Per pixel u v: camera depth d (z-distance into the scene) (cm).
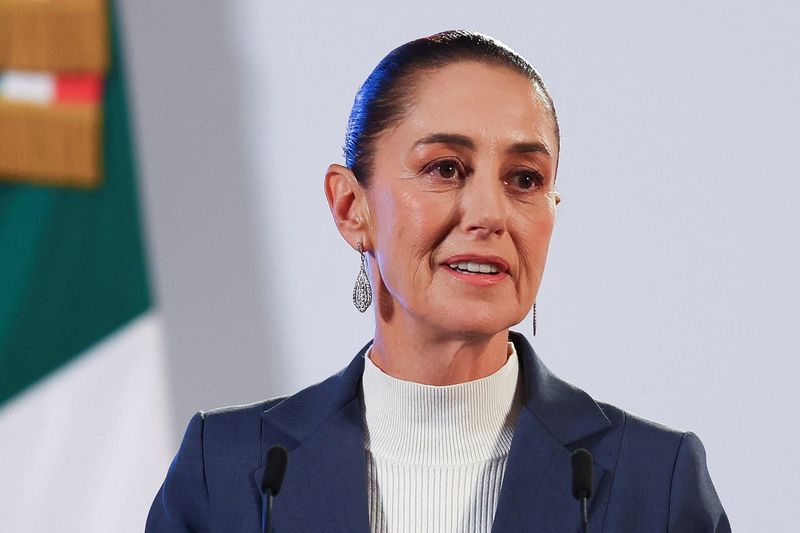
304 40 1185
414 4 1163
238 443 638
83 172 1205
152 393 1198
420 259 580
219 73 1201
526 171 588
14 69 1213
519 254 581
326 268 1181
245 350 1189
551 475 593
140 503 1202
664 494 590
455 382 610
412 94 592
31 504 1194
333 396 640
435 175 582
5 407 1192
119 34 1216
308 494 610
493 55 597
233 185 1197
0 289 1201
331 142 1184
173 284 1200
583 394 634
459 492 604
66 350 1202
